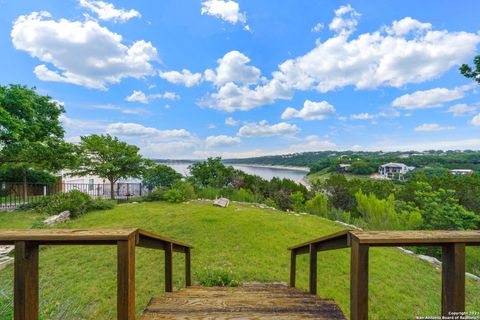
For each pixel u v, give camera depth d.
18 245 1.12
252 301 1.92
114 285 3.59
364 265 1.13
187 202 10.91
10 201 10.73
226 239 5.75
